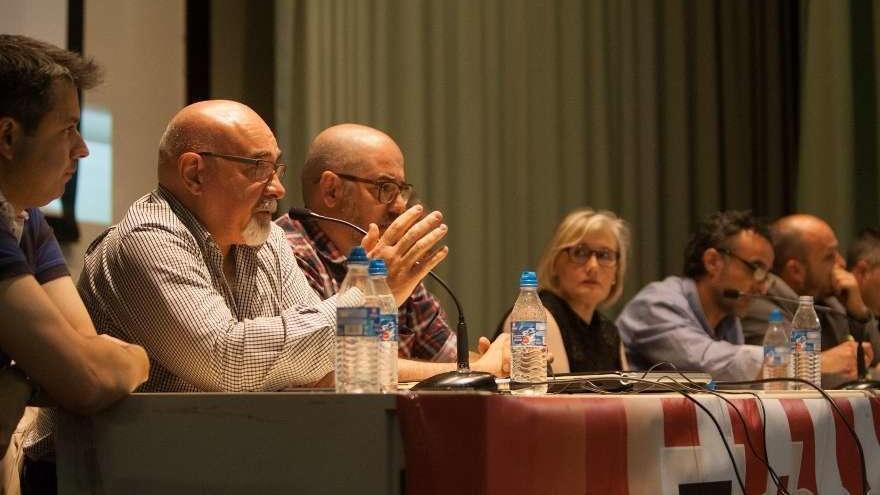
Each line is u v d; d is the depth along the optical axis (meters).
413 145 7.56
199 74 6.86
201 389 3.31
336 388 2.74
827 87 8.30
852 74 8.28
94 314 3.51
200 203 3.63
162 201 3.60
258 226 3.71
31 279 2.91
